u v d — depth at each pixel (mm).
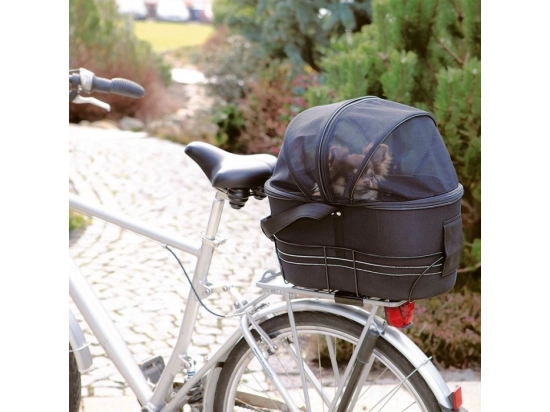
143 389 2281
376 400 2918
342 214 1747
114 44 8930
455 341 3244
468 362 3256
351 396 1955
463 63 3539
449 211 1717
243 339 2166
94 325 2305
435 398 1895
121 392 2969
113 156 7141
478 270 3383
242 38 8992
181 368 2252
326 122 1728
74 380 2379
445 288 1773
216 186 2049
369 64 3654
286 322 2100
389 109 1742
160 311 3844
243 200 2078
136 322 3699
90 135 8008
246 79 8531
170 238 2229
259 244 4930
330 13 8352
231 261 4582
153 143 7746
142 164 6906
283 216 1794
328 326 2031
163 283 4254
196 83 9219
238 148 7672
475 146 3273
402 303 1820
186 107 8703
